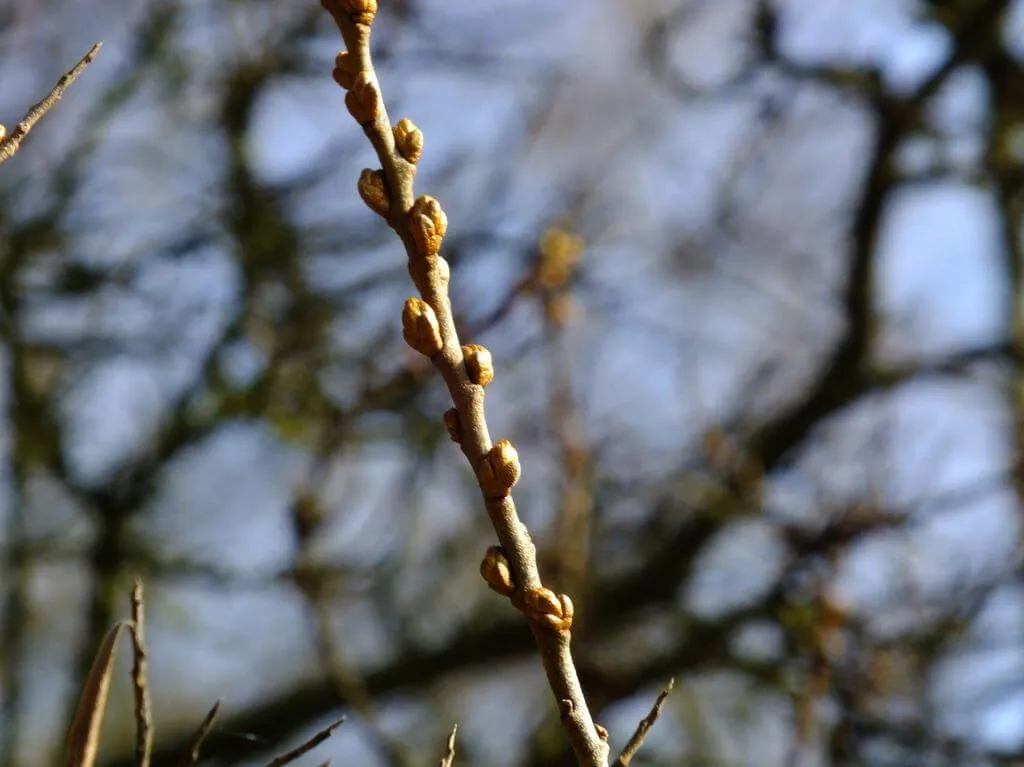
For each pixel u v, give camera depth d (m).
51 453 6.67
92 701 2.32
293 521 5.20
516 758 6.54
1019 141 8.27
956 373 8.40
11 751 6.74
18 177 6.72
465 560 7.76
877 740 6.15
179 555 7.17
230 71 7.24
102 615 6.80
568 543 5.41
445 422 1.97
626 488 7.27
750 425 8.39
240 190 7.06
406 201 1.96
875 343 8.54
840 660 6.12
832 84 7.86
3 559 6.88
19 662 6.91
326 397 6.46
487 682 8.85
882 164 8.20
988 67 8.16
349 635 8.01
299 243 7.02
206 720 2.58
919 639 6.32
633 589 7.83
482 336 5.92
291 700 7.58
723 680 7.36
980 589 6.54
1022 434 8.18
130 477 6.77
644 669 6.62
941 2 7.54
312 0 7.35
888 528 6.30
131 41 7.18
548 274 5.21
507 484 1.94
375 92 1.95
